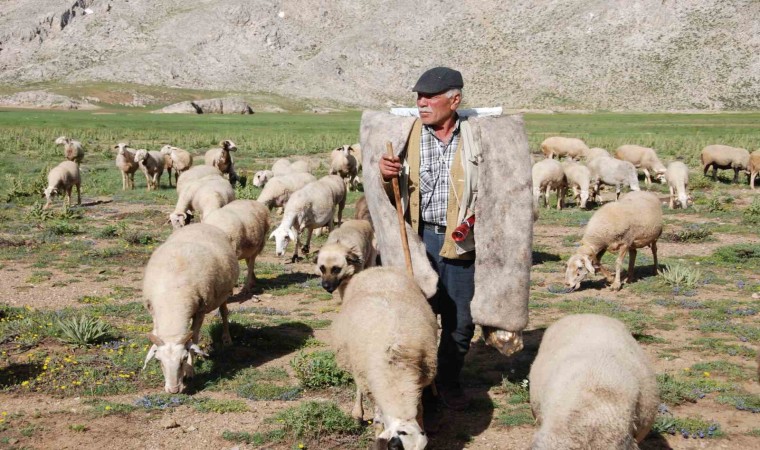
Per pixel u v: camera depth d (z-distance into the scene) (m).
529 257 6.23
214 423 6.79
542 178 21.59
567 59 198.62
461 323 6.47
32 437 6.45
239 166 33.69
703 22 198.62
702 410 7.04
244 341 9.30
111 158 37.09
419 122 6.18
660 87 179.38
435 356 5.58
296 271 13.84
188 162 27.84
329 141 46.56
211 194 15.50
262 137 49.56
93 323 9.29
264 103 170.00
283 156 39.03
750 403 7.11
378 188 6.25
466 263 6.36
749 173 28.30
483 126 6.10
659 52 193.25
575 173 22.53
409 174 6.18
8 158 34.91
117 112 127.38
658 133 58.97
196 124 75.50
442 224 6.23
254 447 6.30
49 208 20.84
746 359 8.48
